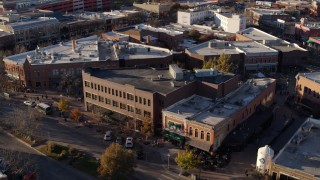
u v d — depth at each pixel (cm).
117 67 15962
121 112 13712
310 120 12044
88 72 14438
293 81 18525
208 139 11269
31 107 14925
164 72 14762
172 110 12438
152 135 12662
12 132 12875
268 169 10269
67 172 10638
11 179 10056
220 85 13275
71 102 15638
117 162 9744
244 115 12744
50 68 17062
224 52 19688
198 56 19062
